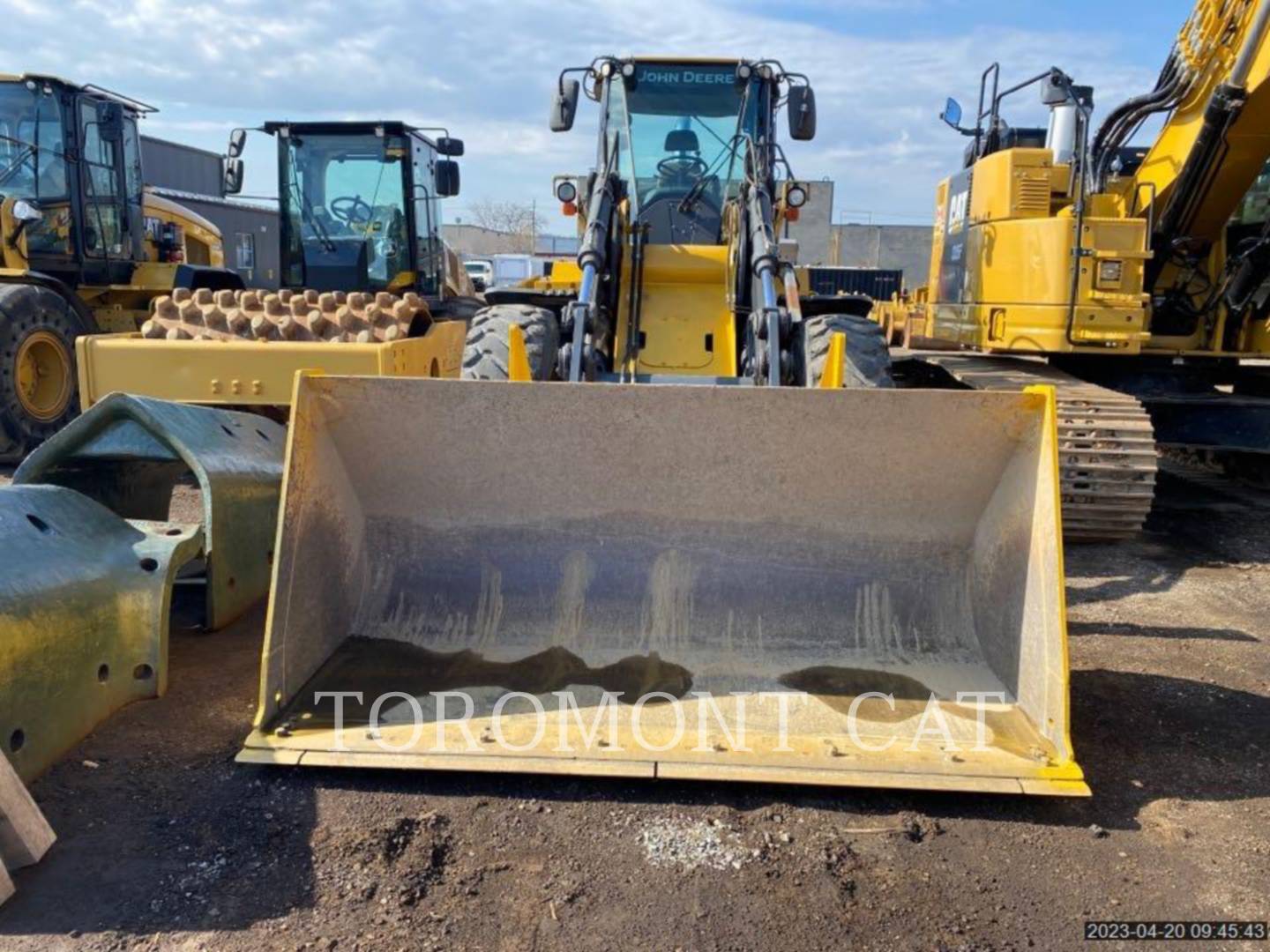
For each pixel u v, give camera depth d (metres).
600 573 3.71
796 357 5.36
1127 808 3.04
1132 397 6.23
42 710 3.04
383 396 3.46
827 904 2.55
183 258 11.32
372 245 9.48
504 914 2.49
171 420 4.22
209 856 2.67
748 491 3.60
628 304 5.80
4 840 2.56
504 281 33.03
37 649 3.01
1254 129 5.87
